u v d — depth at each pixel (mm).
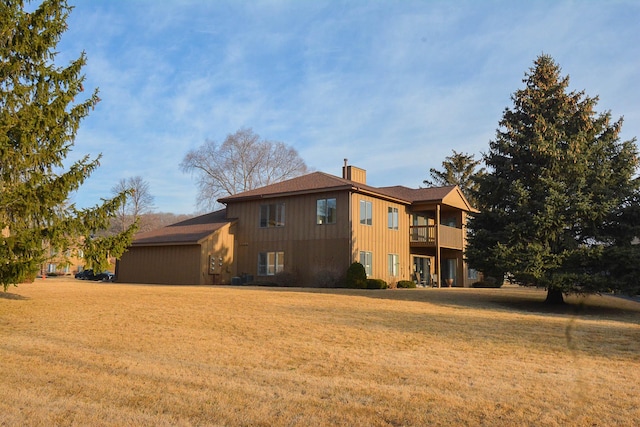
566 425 5484
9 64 13188
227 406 6109
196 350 9133
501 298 20062
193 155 52156
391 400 6340
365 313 14047
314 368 7984
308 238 26984
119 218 67125
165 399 6355
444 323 12680
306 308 14742
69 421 5598
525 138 18844
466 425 5504
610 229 17203
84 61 14031
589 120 18562
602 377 7531
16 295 16281
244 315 13117
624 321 14305
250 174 52312
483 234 18344
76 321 11867
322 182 27594
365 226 26891
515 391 6754
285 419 5691
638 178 17625
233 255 29219
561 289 16734
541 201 17734
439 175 62875
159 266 28234
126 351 8961
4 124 12555
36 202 12797
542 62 19406
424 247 31000
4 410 5887
